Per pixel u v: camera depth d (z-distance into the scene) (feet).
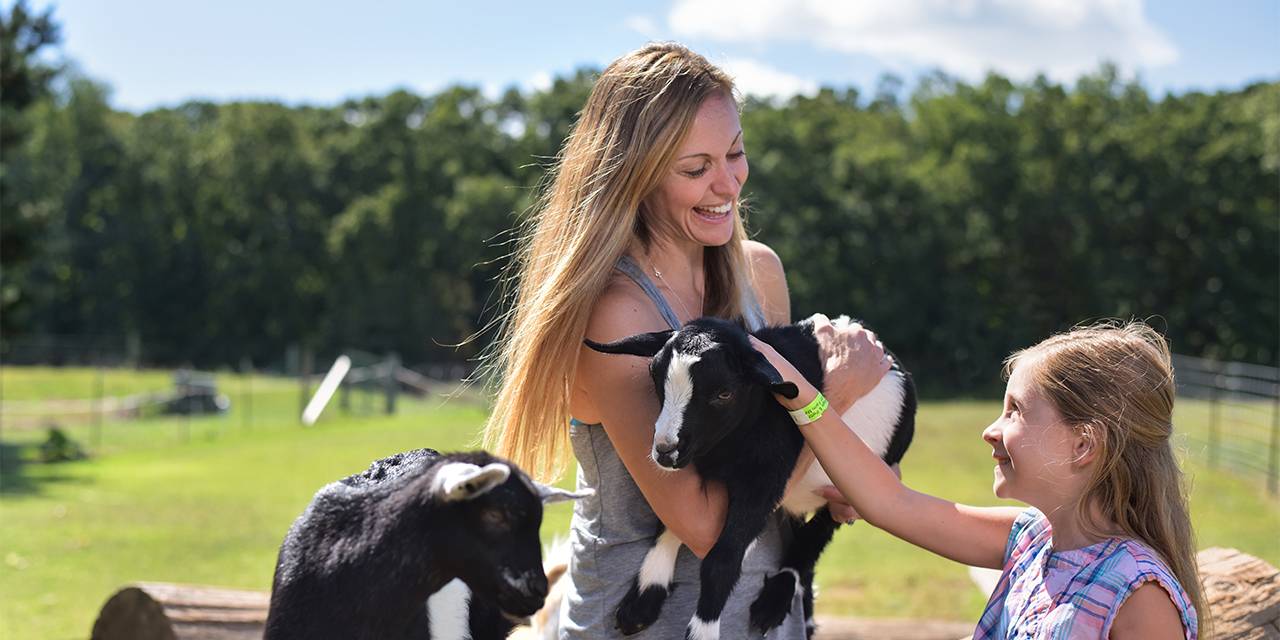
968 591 27.81
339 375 99.40
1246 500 39.58
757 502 8.37
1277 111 170.81
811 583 10.26
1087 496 7.61
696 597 8.56
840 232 169.17
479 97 245.65
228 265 193.36
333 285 187.11
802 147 181.57
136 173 202.18
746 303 9.86
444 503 6.89
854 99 288.51
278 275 192.44
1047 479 7.68
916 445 60.80
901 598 27.07
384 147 210.18
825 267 161.07
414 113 222.48
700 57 8.87
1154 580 7.17
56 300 193.67
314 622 7.18
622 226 8.50
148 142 214.07
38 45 76.18
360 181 206.90
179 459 60.64
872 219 165.68
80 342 188.03
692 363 7.92
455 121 217.36
